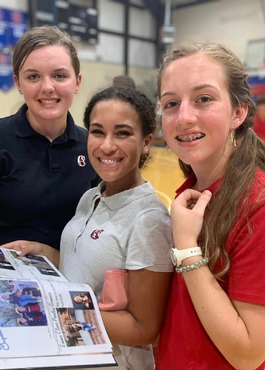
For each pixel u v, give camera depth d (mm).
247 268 668
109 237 908
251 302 662
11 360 692
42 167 1273
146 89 9922
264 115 3357
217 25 9414
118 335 865
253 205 676
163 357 864
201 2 9516
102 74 8883
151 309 865
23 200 1251
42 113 1209
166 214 904
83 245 949
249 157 751
